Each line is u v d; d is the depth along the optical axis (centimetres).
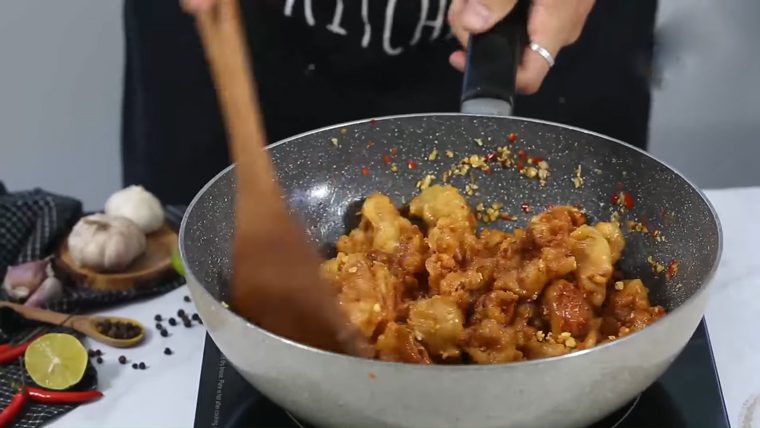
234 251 66
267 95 104
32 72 137
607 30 106
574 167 77
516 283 66
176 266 81
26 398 67
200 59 107
